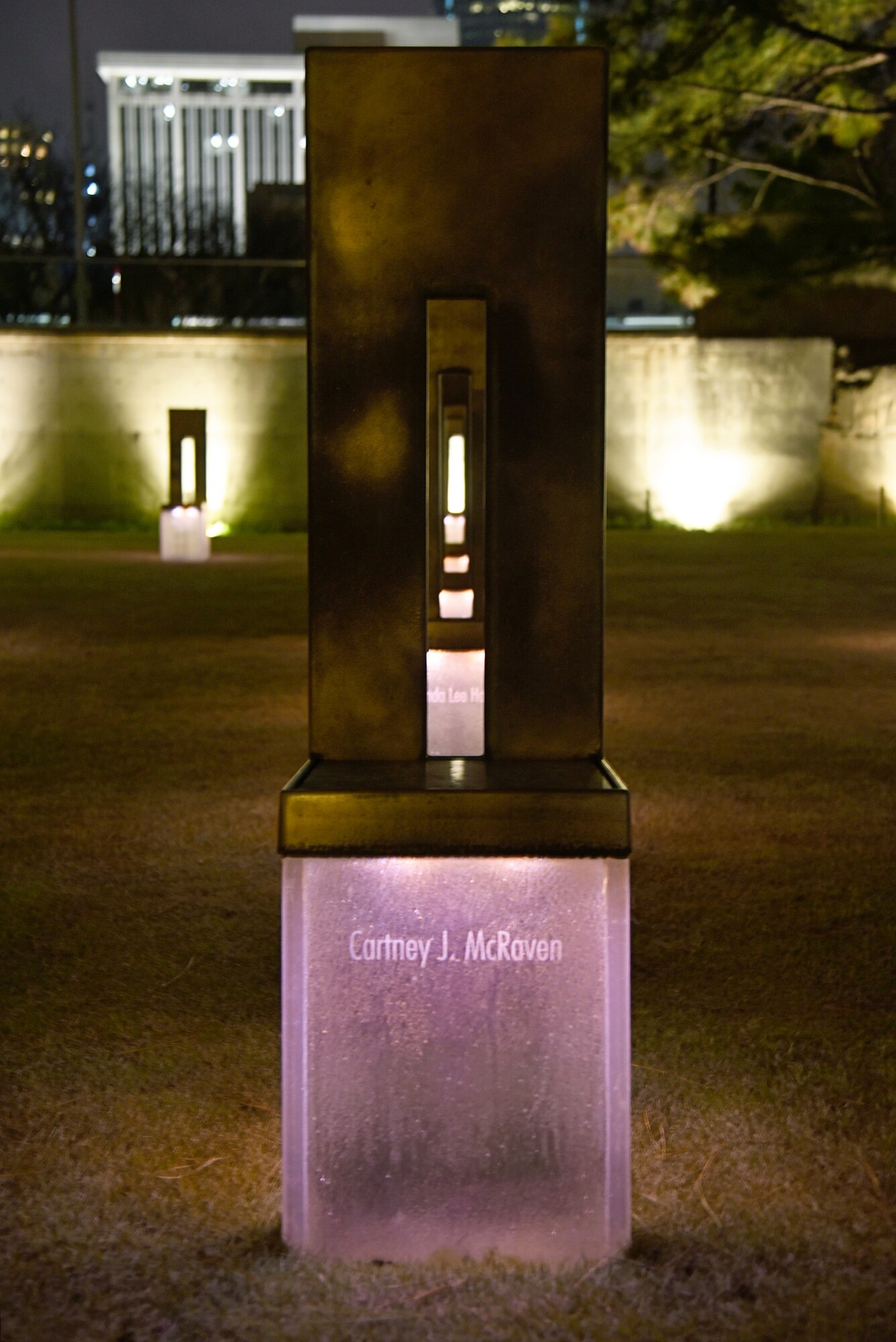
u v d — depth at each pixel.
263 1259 3.16
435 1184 3.12
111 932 5.64
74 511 39.25
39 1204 3.48
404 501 3.22
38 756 9.26
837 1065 4.32
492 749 3.30
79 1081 4.22
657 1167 3.65
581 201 3.12
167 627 16.58
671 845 6.94
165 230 51.69
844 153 29.88
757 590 21.31
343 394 3.17
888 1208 3.44
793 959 5.31
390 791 3.01
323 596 3.26
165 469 39.19
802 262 30.62
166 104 179.00
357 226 3.12
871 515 39.88
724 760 9.09
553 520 3.23
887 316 39.62
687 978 5.12
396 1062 3.10
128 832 7.24
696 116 28.45
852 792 8.12
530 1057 3.09
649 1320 2.93
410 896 3.06
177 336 38.72
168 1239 3.29
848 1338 2.88
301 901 3.07
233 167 179.62
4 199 51.69
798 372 39.34
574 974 3.08
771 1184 3.55
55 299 51.47
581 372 3.17
